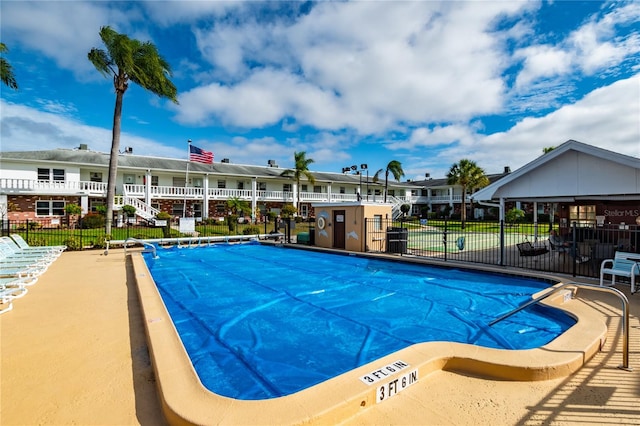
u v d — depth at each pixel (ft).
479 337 16.98
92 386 10.53
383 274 34.42
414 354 11.92
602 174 30.81
